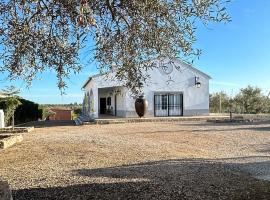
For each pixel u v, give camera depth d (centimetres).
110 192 735
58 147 1336
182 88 3312
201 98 3356
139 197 702
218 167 952
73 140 1541
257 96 4191
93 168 959
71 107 4612
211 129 2075
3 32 553
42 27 564
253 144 1455
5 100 2398
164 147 1334
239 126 2273
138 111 3095
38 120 3784
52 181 829
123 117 3206
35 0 504
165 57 603
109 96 3938
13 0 539
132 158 1095
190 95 3331
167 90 3269
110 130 2095
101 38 583
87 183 803
